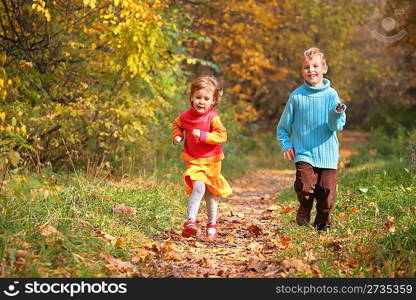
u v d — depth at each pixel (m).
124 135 10.45
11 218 5.32
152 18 9.55
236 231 7.70
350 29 27.98
